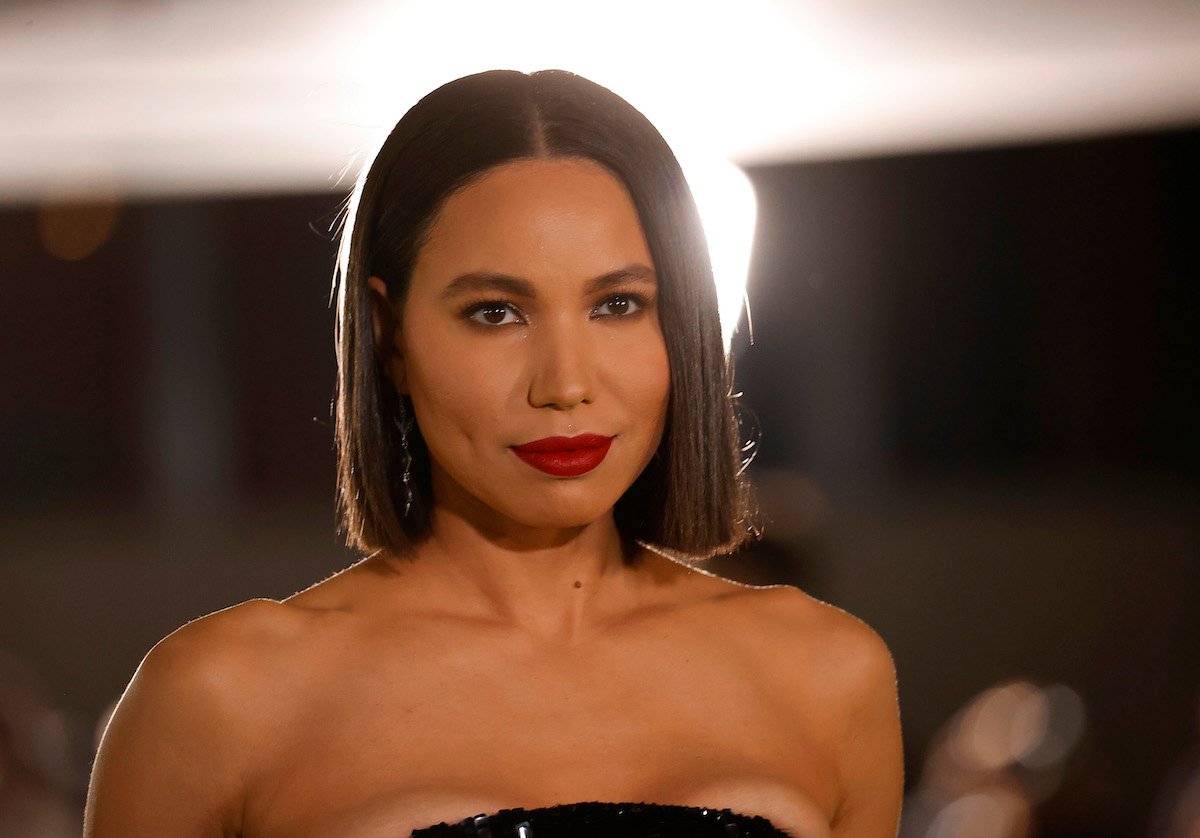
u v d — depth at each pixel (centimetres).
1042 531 866
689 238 226
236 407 870
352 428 233
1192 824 558
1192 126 825
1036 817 560
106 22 629
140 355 869
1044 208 844
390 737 217
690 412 234
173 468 875
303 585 872
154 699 218
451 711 220
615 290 218
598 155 220
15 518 876
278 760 217
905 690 867
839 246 839
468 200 217
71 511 877
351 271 230
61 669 870
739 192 393
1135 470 862
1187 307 848
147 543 875
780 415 852
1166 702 857
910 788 802
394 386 232
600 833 208
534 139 219
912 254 844
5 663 708
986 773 576
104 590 873
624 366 219
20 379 871
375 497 232
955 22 661
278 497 875
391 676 222
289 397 869
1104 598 863
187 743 217
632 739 223
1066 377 857
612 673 230
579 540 235
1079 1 652
